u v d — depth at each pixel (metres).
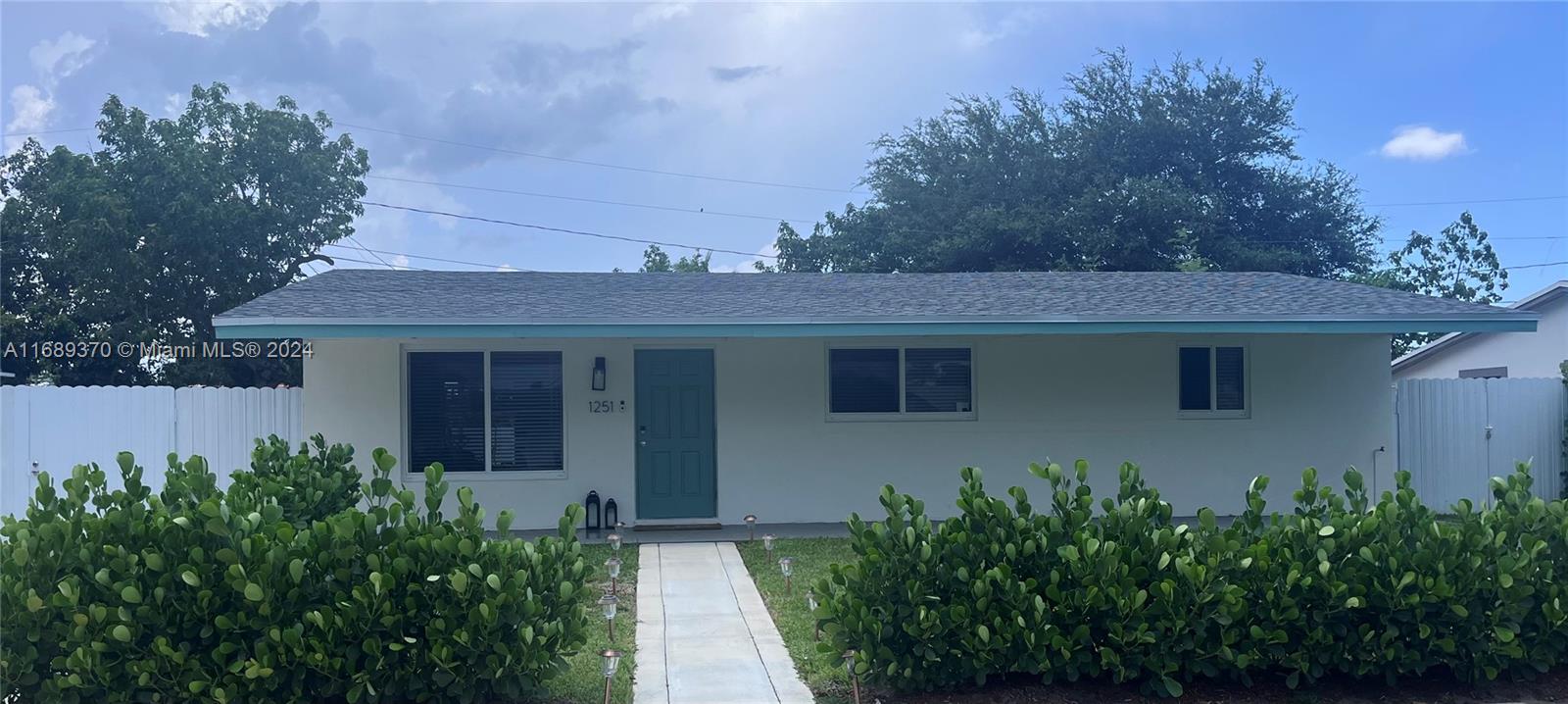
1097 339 12.70
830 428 12.41
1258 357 12.88
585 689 6.08
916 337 12.52
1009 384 12.61
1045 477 6.04
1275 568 5.60
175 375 22.41
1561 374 14.55
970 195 29.14
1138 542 5.72
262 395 11.98
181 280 22.42
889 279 14.08
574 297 11.78
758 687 6.21
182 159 22.08
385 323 10.09
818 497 12.41
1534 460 13.45
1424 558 5.57
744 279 14.00
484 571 5.31
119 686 5.09
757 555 10.50
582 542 11.29
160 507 5.49
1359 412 12.95
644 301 11.54
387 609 5.13
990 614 5.57
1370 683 5.90
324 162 24.03
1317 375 12.94
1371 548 5.64
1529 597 5.73
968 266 28.14
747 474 12.32
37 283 24.11
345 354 11.74
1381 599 5.57
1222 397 12.90
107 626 5.04
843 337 11.84
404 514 5.59
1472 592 5.63
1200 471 12.77
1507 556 5.62
